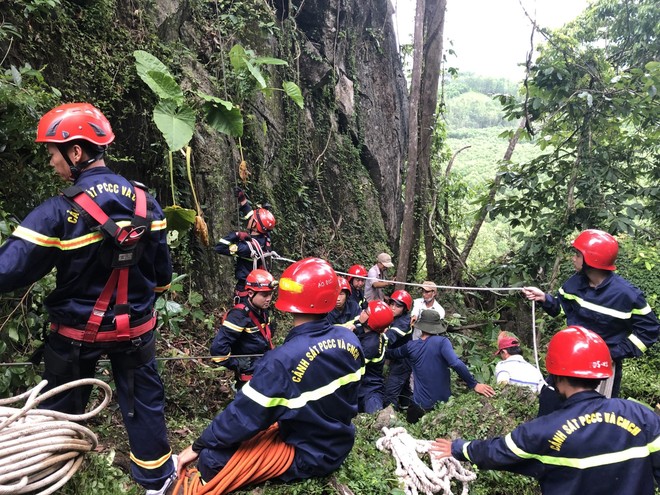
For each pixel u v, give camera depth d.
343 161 9.13
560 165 6.76
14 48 3.82
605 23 7.93
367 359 4.49
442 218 9.88
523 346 7.07
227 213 6.19
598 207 6.26
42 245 1.89
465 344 7.07
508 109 6.74
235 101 6.36
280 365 2.20
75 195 1.97
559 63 6.25
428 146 8.65
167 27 5.75
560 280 7.45
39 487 1.76
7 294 2.79
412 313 6.30
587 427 2.10
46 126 2.05
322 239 8.45
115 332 2.09
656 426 2.10
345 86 9.29
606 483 2.05
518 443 2.19
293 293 2.33
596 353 2.23
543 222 6.62
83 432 1.95
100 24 4.71
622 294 3.50
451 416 3.59
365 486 2.51
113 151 4.76
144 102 5.11
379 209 9.88
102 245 2.00
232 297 6.19
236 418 2.19
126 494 2.36
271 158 7.51
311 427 2.33
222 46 6.35
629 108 6.00
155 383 2.29
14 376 2.74
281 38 7.86
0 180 2.88
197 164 5.75
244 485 2.34
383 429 3.18
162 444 2.33
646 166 6.69
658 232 7.64
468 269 8.95
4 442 1.72
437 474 2.87
